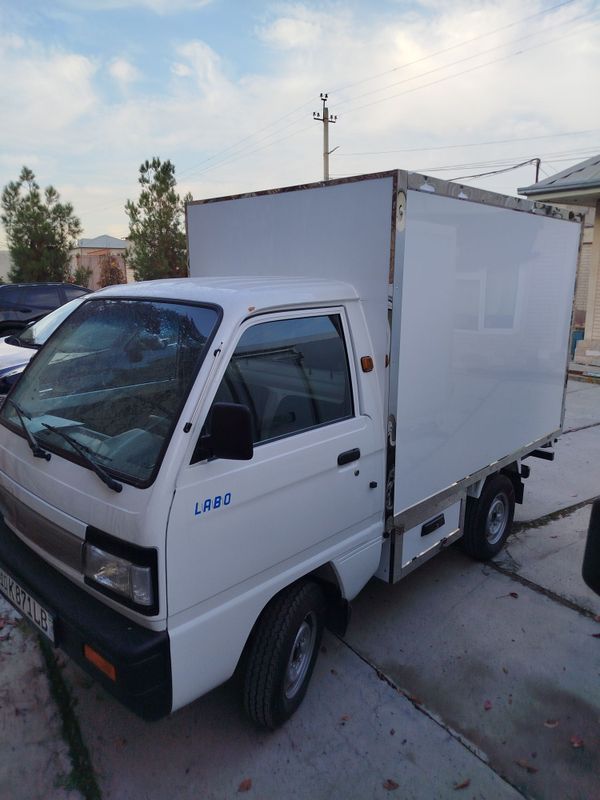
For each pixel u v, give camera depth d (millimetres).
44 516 2574
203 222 4055
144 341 2721
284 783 2635
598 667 3455
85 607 2359
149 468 2250
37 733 2873
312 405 2826
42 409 2918
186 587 2266
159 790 2590
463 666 3434
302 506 2740
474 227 3547
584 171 12805
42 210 19375
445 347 3482
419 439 3410
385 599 4117
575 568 4602
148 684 2188
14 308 11820
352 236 3109
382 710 3076
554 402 5066
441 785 2648
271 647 2715
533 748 2867
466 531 4414
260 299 2637
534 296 4398
